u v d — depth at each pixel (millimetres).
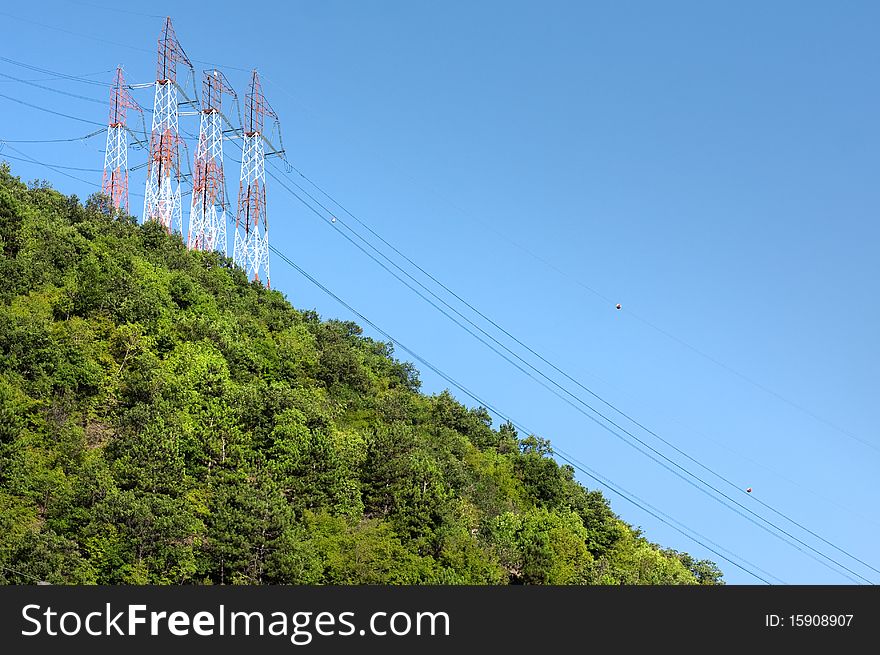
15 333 118312
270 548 105125
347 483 121750
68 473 107250
